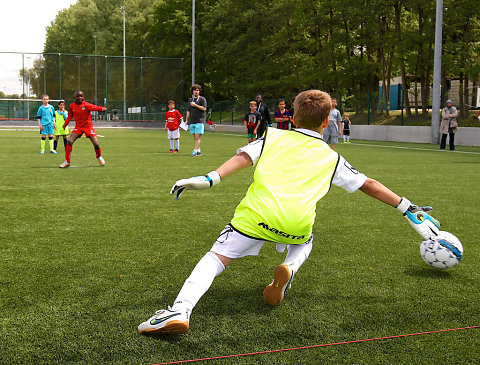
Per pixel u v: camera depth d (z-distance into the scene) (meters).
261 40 43.38
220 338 2.57
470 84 31.50
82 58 44.31
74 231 4.88
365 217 5.73
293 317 2.85
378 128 27.14
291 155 2.65
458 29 27.39
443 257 3.60
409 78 35.50
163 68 45.44
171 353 2.40
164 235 4.77
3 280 3.43
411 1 27.75
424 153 16.58
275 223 2.55
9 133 29.25
